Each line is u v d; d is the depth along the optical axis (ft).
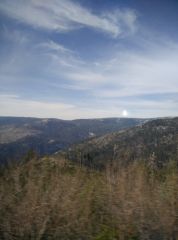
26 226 15.24
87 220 16.01
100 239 15.29
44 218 15.58
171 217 16.20
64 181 17.88
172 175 18.81
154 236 15.87
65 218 15.98
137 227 16.01
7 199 16.44
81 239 15.44
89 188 18.12
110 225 16.46
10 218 15.46
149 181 19.08
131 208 16.48
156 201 17.01
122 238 15.34
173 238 15.80
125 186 17.79
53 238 15.29
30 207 15.78
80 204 16.85
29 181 17.43
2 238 14.96
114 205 17.04
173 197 17.25
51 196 16.63
